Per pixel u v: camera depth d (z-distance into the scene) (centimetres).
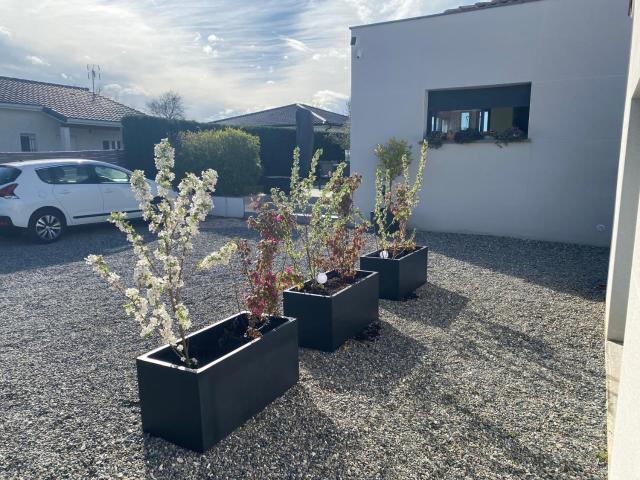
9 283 659
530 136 907
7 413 322
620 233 415
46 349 432
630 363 184
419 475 254
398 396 338
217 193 1316
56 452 278
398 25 1003
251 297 341
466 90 978
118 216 289
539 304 540
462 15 937
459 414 313
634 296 182
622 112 836
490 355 407
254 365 310
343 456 271
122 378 373
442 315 508
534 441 284
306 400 334
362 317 466
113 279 288
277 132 1998
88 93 2433
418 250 612
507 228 953
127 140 1523
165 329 286
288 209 473
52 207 928
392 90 1034
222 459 269
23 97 2008
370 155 1080
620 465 192
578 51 848
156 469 261
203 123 1653
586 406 323
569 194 892
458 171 982
